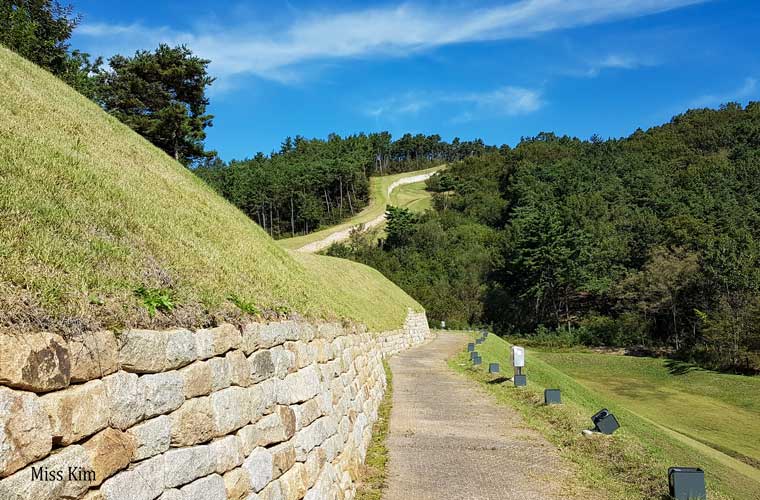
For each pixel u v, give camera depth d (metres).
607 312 62.56
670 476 8.71
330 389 8.27
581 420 13.38
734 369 43.16
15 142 6.90
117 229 6.19
